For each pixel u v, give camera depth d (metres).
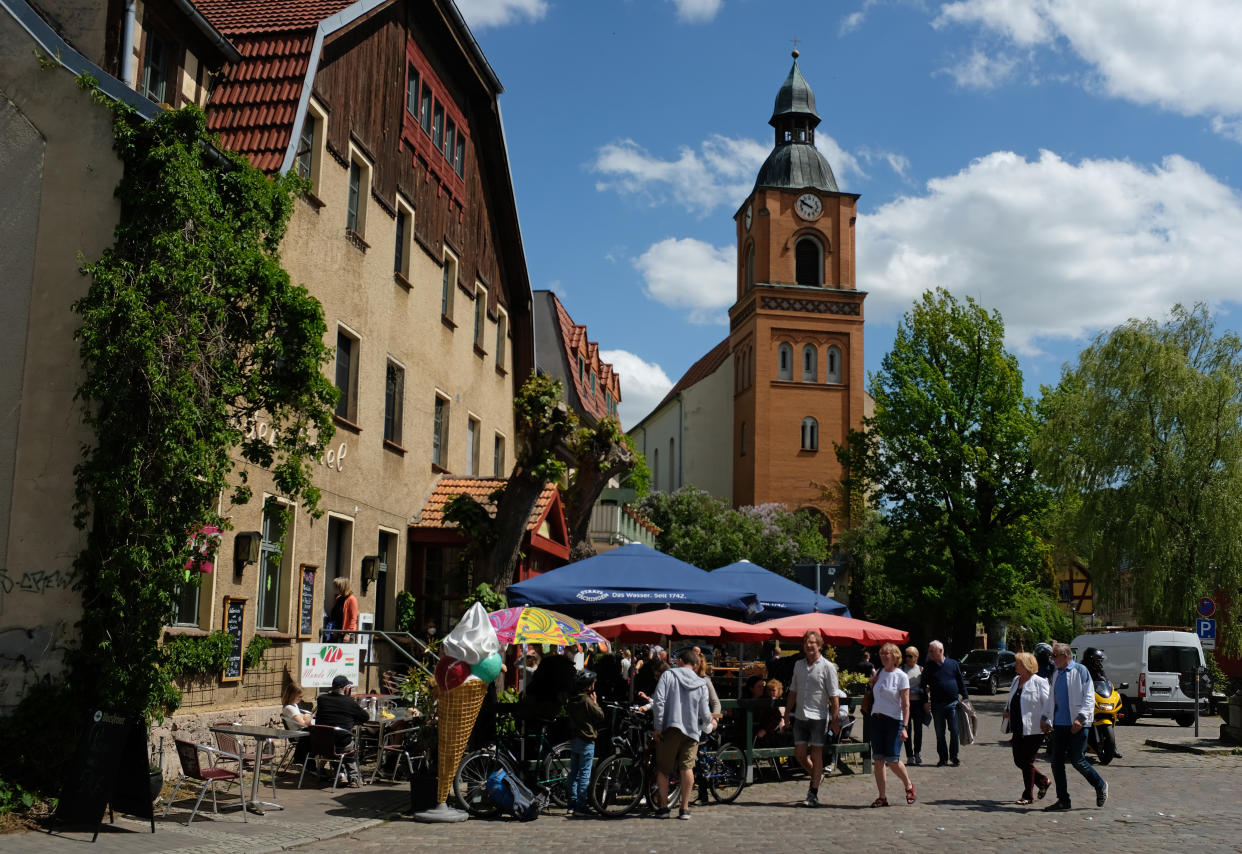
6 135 12.85
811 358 73.50
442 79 25.28
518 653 21.27
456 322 26.19
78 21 14.11
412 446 23.20
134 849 9.81
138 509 12.15
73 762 10.74
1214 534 34.56
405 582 22.77
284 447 13.85
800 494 71.94
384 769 15.66
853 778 17.36
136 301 12.10
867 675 23.78
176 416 12.18
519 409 21.45
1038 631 55.31
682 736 12.97
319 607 18.47
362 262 20.44
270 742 13.17
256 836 10.84
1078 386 38.59
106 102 12.83
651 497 66.44
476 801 12.89
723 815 13.24
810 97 77.94
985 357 45.53
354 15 19.12
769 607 19.44
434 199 24.64
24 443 12.37
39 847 9.69
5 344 12.50
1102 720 19.02
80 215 12.66
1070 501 37.62
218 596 15.05
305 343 13.85
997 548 43.94
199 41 16.34
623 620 16.59
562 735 14.16
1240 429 35.28
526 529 23.91
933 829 11.91
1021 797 14.54
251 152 16.58
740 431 76.56
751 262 76.12
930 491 45.25
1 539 12.26
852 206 75.56
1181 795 15.01
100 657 12.05
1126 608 37.50
